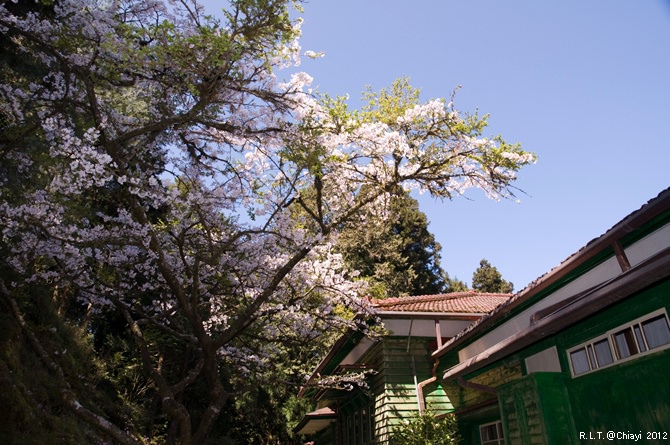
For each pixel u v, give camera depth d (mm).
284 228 7707
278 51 6766
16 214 6465
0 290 7211
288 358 19156
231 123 7430
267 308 8109
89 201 9086
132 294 8695
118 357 14711
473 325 8258
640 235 5121
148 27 6363
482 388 7512
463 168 7762
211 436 18375
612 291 4137
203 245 7941
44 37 7016
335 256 8609
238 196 7836
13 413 5594
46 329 8859
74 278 7676
